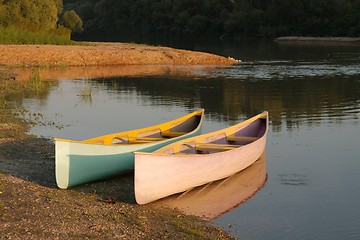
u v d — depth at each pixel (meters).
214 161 11.24
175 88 26.80
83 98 23.34
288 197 10.71
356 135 15.99
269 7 85.75
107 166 11.30
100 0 103.81
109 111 20.27
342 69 35.06
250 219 9.55
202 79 30.34
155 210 9.81
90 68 36.41
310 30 80.69
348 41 72.00
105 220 8.86
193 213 9.80
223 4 90.62
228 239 8.53
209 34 90.56
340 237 8.83
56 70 34.59
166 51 42.28
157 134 13.77
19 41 43.12
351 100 22.78
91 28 100.00
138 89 26.45
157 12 95.75
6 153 12.91
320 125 17.59
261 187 11.33
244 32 87.00
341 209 10.05
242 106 21.64
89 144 10.93
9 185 10.29
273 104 22.02
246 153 12.30
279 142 15.20
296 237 8.82
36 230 8.08
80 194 10.41
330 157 13.59
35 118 18.33
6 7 49.59
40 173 11.48
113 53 39.66
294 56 46.50
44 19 54.34
